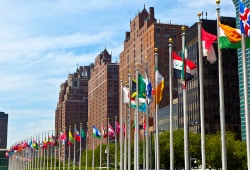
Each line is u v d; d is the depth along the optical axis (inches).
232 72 5890.8
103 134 3203.7
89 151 6535.4
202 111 1496.1
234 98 5826.8
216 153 3713.1
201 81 1507.1
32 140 6018.7
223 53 5915.4
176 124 6314.0
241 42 1418.6
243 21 1349.7
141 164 4192.9
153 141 3946.9
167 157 3944.4
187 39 5516.7
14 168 7391.7
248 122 1318.9
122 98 2586.1
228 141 3860.7
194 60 5201.8
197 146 3919.8
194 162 4092.0
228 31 1421.0
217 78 5772.6
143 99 2219.5
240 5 1362.0
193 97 5767.7
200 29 1509.6
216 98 5728.3
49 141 4781.0
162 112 6939.0
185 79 1610.5
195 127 5649.6
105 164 5935.0
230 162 3767.2
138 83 2137.1
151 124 5457.7
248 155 1301.7
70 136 3946.9
